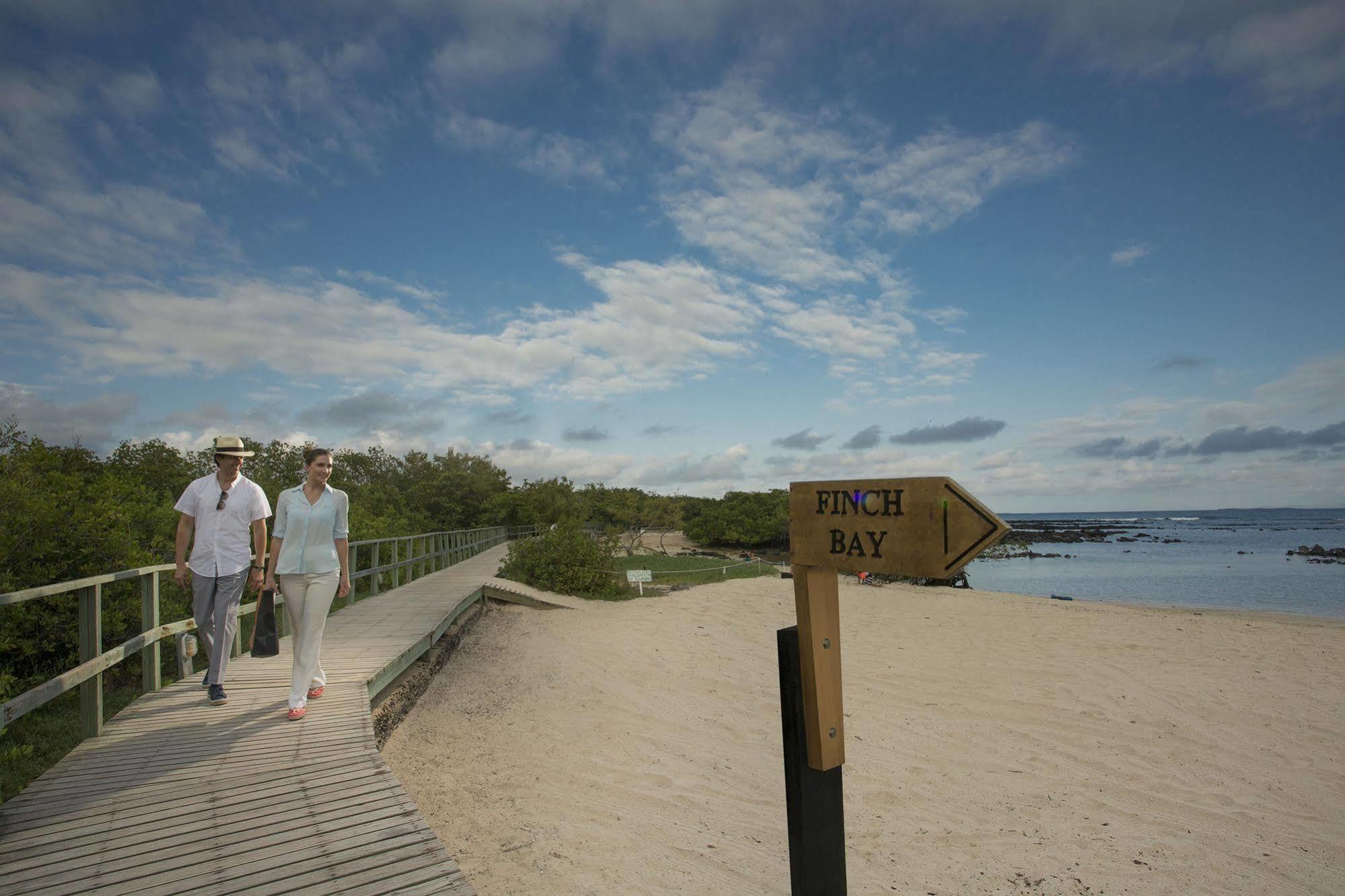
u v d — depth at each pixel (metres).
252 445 23.11
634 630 12.98
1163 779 6.63
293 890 3.02
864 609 16.39
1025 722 8.21
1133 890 4.78
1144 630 13.73
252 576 5.62
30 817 3.62
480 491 37.06
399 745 6.71
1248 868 5.08
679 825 5.54
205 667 7.04
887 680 9.97
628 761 6.86
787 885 4.66
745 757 7.07
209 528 5.32
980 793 6.31
